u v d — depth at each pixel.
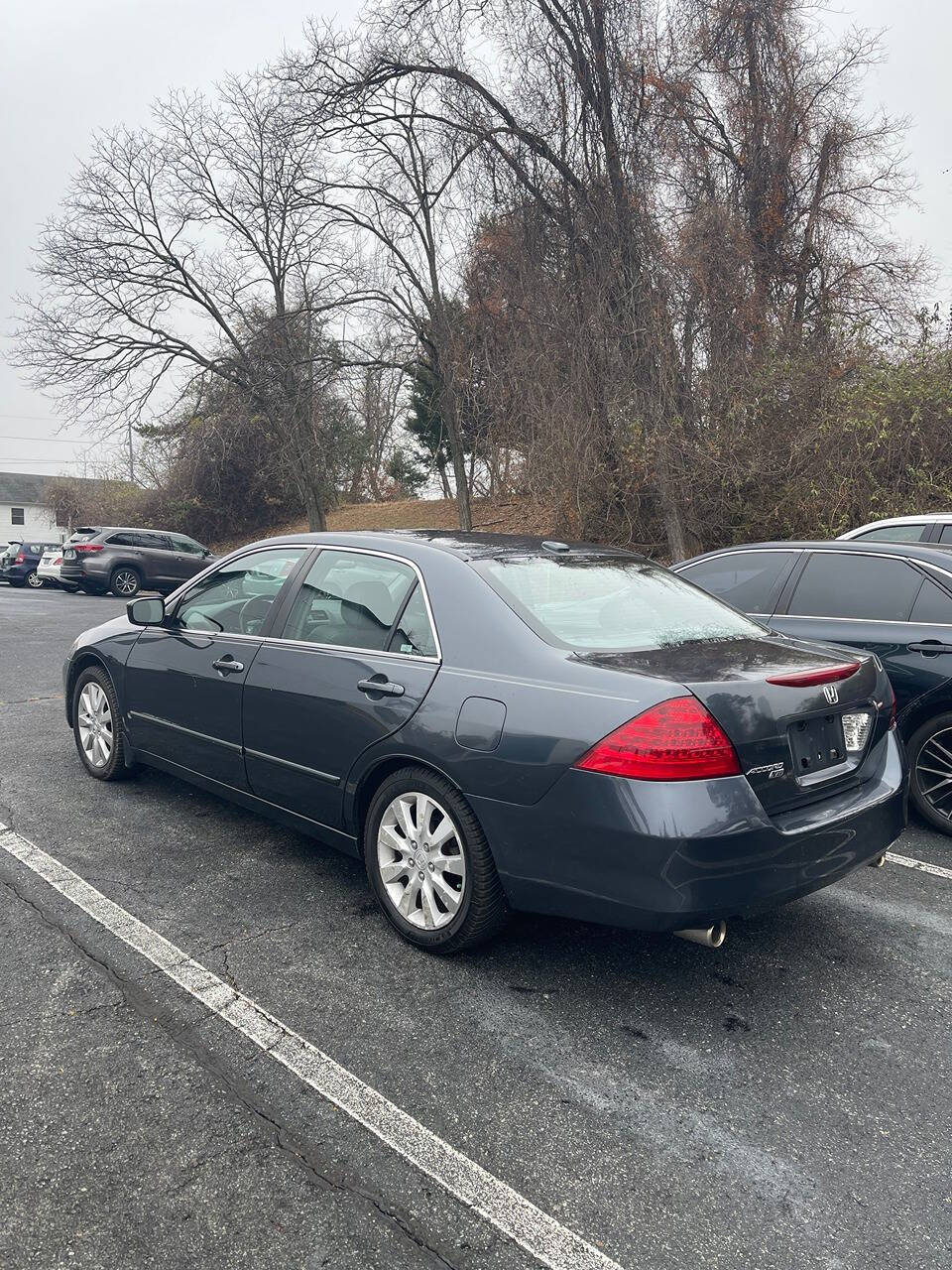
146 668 4.79
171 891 3.88
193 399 30.42
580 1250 2.03
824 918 3.83
